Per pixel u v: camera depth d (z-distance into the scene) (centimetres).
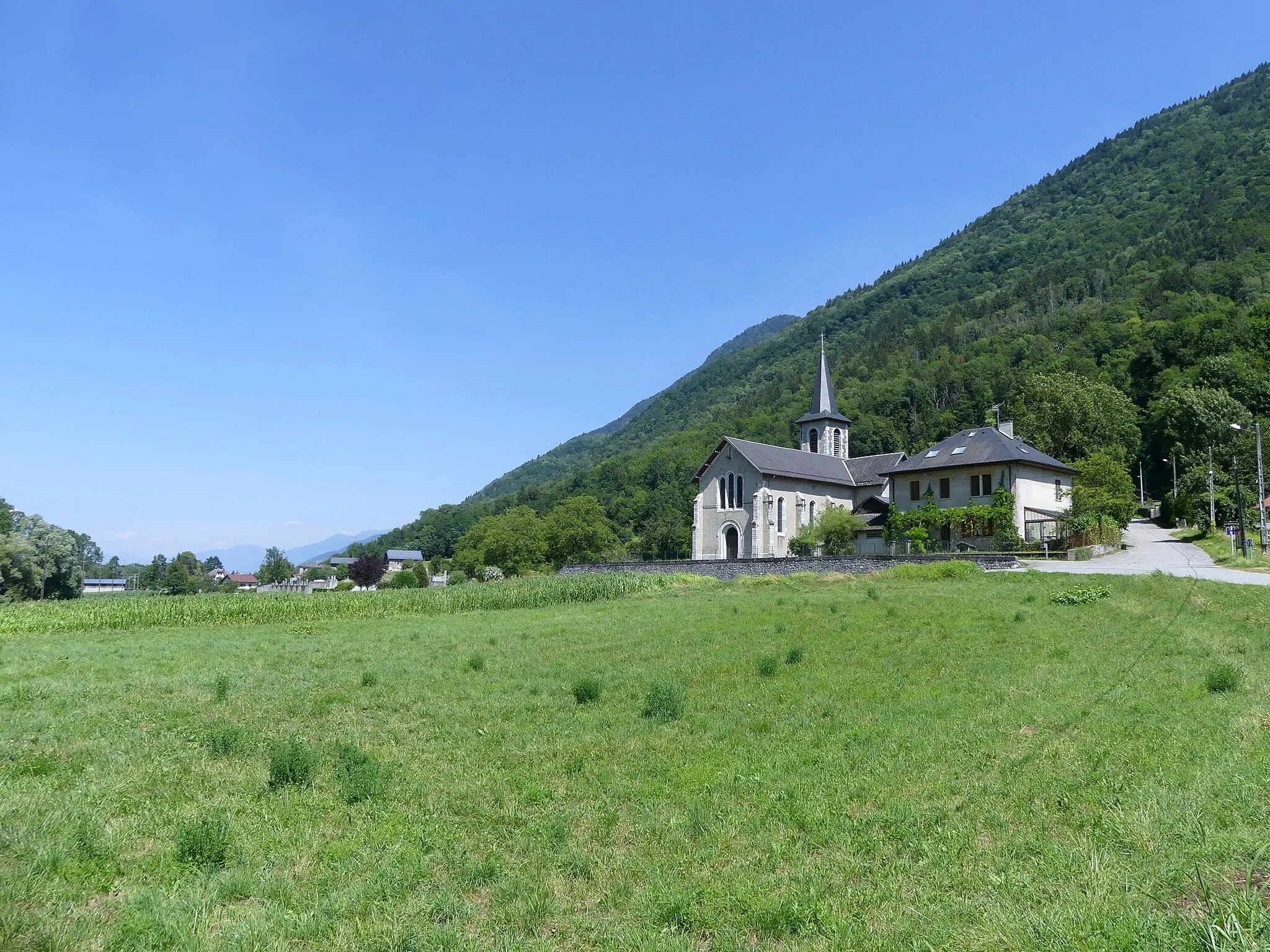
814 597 3169
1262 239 14525
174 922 701
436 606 4012
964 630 2070
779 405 16512
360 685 1802
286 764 1098
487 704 1534
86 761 1221
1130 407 9744
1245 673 1453
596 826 912
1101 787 900
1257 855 652
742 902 699
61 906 739
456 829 924
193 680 1923
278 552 19525
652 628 2522
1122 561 4419
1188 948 536
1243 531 4653
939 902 668
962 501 5806
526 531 9750
